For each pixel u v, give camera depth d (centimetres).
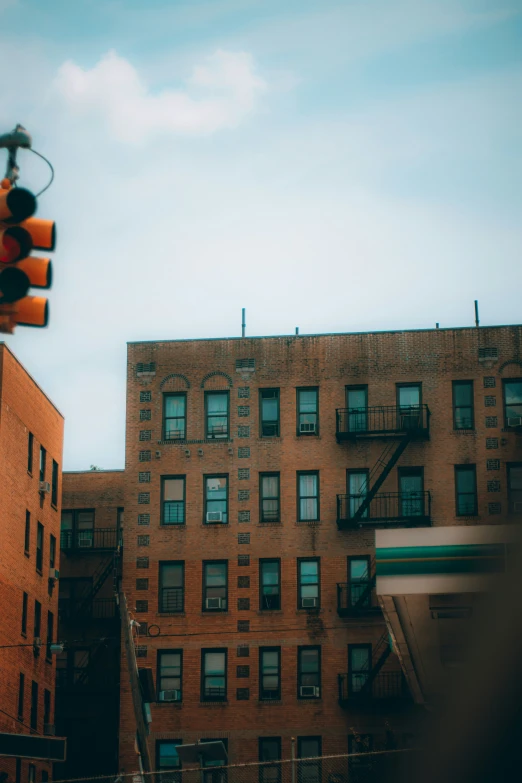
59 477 6756
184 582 5922
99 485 7075
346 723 5625
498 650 3050
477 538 3123
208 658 5809
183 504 6034
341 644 5756
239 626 5834
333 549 5888
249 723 5678
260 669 5766
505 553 3091
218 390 6169
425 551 3144
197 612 5875
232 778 5597
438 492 5934
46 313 1413
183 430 6134
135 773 3816
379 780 4675
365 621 5769
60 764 6506
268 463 6041
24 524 6047
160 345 6256
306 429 6066
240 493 6019
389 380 6103
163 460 6100
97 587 6719
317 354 6172
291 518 5959
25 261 1406
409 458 5984
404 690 5619
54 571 6481
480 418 6022
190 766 5597
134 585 5938
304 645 5775
